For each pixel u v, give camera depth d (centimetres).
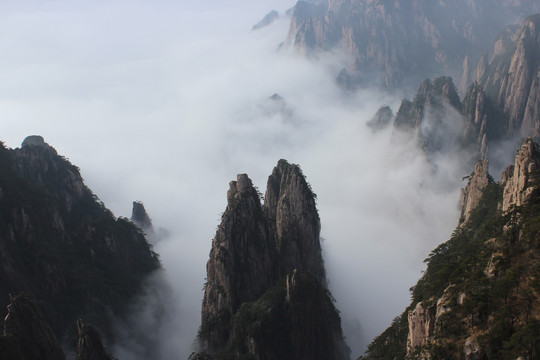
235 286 11356
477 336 5256
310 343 10356
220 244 11425
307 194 13050
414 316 6425
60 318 11125
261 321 10100
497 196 10588
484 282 5809
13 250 11331
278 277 12356
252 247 11738
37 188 13150
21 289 10762
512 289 5422
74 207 15075
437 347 5512
